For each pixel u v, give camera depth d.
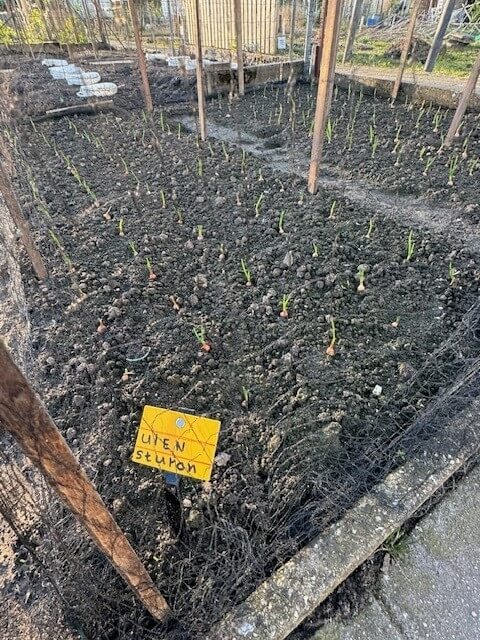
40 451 0.71
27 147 3.97
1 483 1.32
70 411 1.77
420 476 1.45
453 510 1.45
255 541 1.35
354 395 1.71
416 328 2.01
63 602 1.22
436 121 3.90
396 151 3.57
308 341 1.95
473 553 1.36
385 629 1.22
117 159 3.75
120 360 1.94
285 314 2.07
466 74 4.92
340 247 2.46
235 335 2.03
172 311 2.18
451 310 2.10
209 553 1.34
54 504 1.49
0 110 3.80
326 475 1.48
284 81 5.62
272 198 3.04
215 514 1.42
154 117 4.66
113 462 1.58
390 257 2.42
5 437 1.75
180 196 3.12
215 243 2.63
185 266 2.46
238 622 1.17
